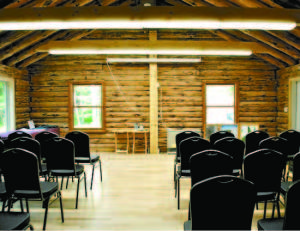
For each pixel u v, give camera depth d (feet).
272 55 21.81
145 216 10.77
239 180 4.96
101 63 25.32
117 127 25.49
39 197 8.66
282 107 24.17
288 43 18.40
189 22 13.56
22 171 8.29
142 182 15.43
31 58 22.98
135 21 13.44
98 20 13.39
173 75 25.38
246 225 5.25
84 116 25.95
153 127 24.43
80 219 10.46
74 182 15.33
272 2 15.42
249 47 20.86
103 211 11.26
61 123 25.57
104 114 25.43
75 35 22.79
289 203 5.24
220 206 5.08
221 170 8.08
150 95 24.39
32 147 11.07
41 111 25.54
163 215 10.87
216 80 25.32
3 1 14.69
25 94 24.48
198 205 5.07
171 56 25.27
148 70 25.30
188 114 25.49
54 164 11.26
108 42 20.26
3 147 10.71
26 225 6.97
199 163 8.07
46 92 25.50
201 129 25.45
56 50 20.25
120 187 14.52
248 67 25.31
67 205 11.92
